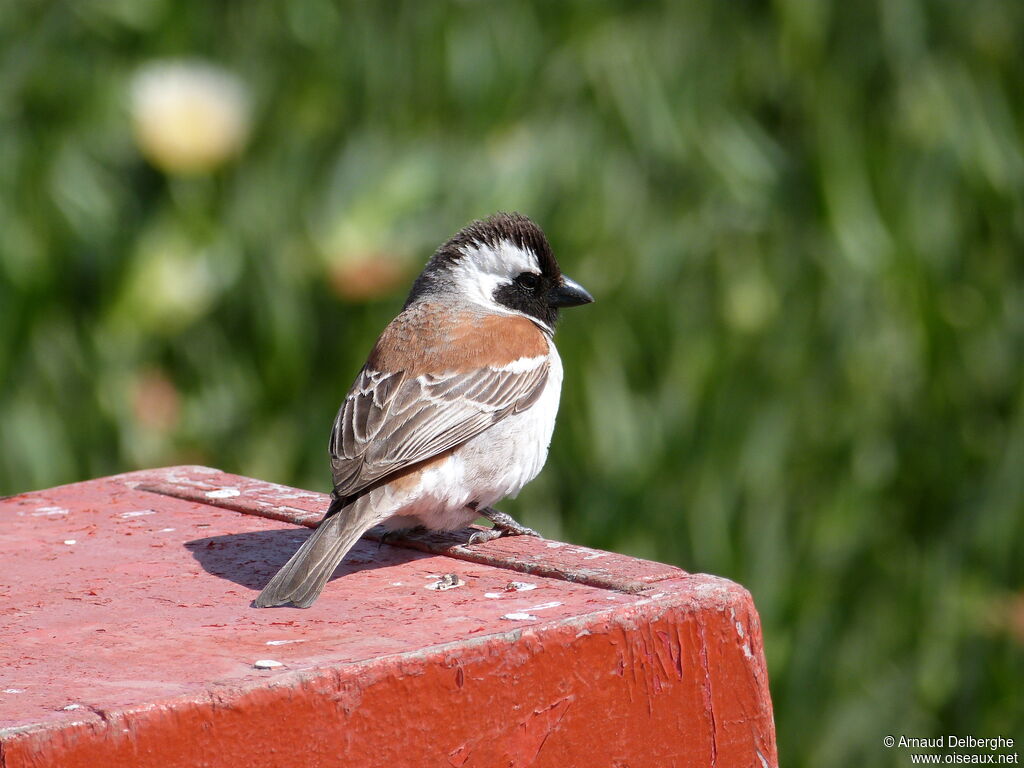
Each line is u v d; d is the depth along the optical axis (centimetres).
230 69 1259
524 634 559
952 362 1218
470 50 1229
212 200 1241
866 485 1193
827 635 1190
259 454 1227
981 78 1252
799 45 1226
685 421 1186
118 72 1249
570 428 1189
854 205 1205
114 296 1213
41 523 782
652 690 588
